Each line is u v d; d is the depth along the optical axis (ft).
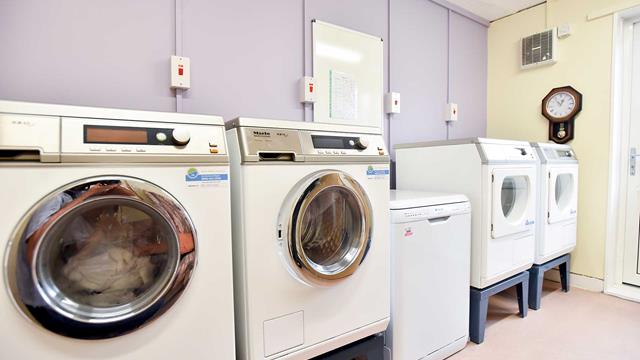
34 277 2.59
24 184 2.62
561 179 8.93
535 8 10.08
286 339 3.95
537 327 7.07
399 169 8.22
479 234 6.51
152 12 5.30
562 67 9.57
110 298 3.09
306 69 6.97
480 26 10.98
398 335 5.13
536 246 7.97
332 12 7.38
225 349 3.52
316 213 4.62
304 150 4.09
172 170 3.22
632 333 6.73
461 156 6.84
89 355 2.84
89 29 4.84
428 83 9.46
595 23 8.94
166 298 3.12
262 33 6.39
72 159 2.77
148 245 3.26
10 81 4.38
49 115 2.79
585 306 8.11
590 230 9.15
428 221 5.51
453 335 5.99
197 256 3.33
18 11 4.41
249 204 3.69
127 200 2.95
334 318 4.36
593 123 9.03
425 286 5.47
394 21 8.58
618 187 9.04
